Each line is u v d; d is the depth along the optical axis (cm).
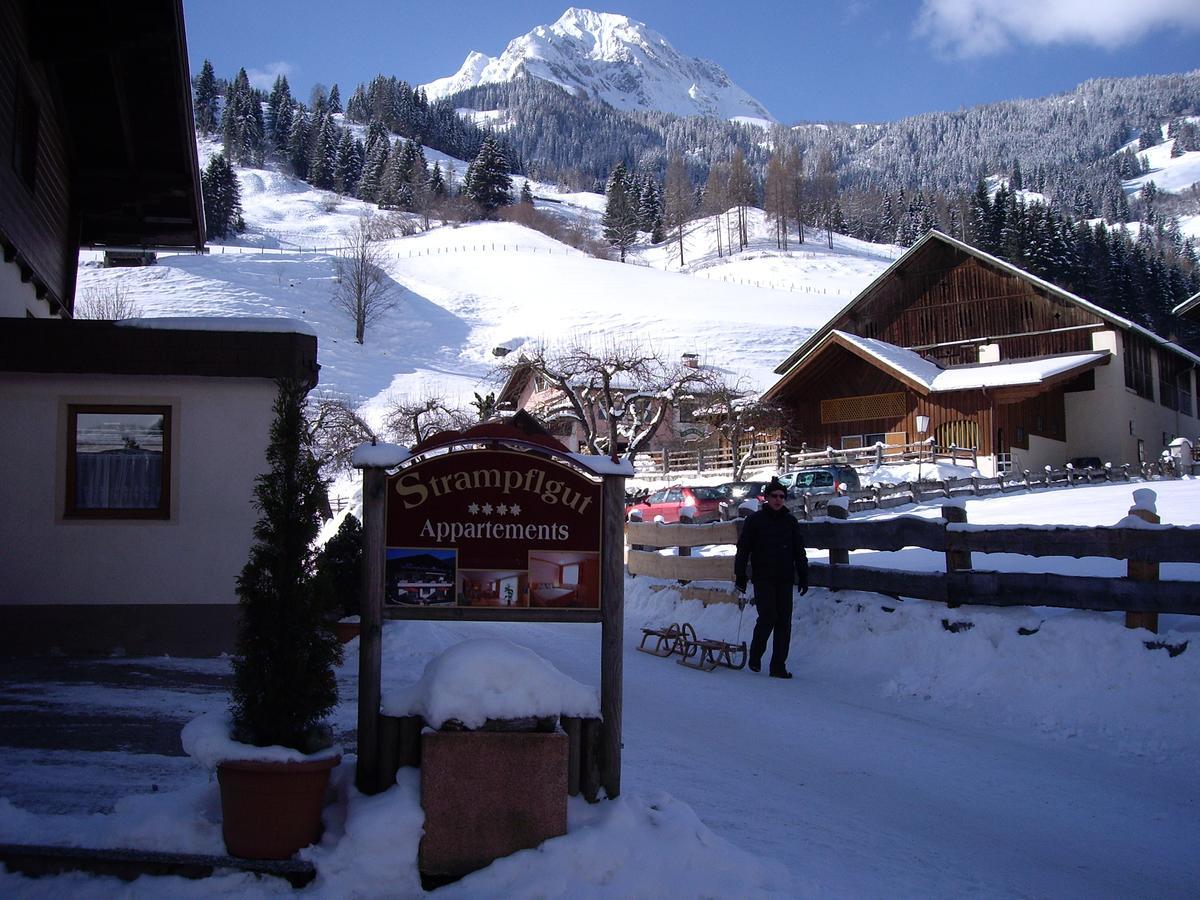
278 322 1078
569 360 3853
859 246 17175
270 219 16500
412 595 511
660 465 4797
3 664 971
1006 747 761
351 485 4000
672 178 19900
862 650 1039
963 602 980
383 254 11694
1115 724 770
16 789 564
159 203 1722
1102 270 10862
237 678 472
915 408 4088
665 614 1397
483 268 10975
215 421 1066
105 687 869
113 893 425
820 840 546
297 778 444
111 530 1043
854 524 1120
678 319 8231
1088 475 3497
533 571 521
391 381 7500
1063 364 4056
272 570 475
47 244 1481
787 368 4762
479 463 523
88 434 1050
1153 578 842
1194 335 10669
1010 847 563
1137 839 582
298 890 436
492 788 463
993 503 2852
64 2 1334
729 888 452
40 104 1409
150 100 1514
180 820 459
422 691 487
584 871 451
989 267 4606
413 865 452
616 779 515
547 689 485
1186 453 3828
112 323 1044
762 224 18425
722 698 930
